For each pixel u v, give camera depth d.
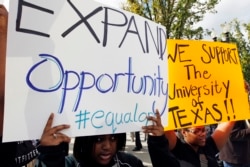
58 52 1.51
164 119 1.99
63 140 1.46
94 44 1.65
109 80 1.70
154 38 2.00
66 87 1.52
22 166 2.07
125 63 1.79
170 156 1.84
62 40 1.53
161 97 1.98
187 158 2.50
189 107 2.43
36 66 1.43
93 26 1.66
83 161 1.69
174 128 2.33
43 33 1.46
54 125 1.47
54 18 1.51
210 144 2.71
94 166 1.69
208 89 2.55
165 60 2.05
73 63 1.56
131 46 1.84
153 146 1.84
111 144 1.69
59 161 1.43
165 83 2.03
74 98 1.55
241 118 2.70
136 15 1.89
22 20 1.40
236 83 2.75
